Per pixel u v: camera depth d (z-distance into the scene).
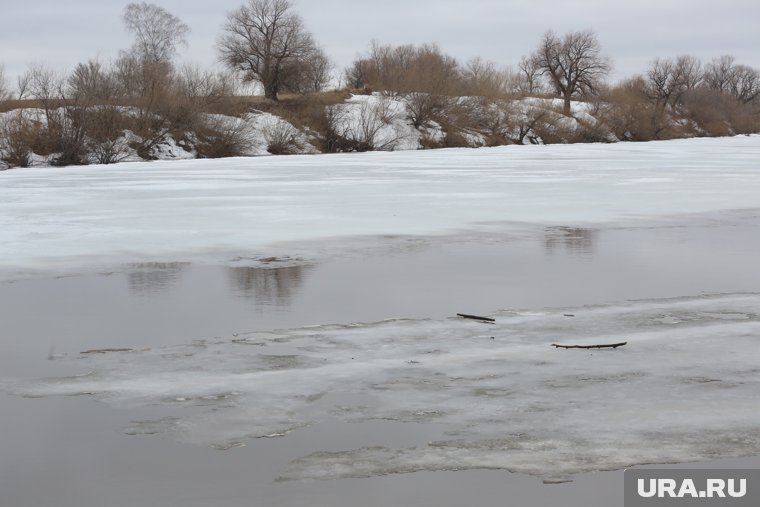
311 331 11.01
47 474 6.74
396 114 81.12
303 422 7.77
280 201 26.84
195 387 8.77
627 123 101.50
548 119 91.69
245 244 18.23
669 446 7.14
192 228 20.62
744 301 12.62
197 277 14.76
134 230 20.30
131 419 7.88
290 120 74.50
